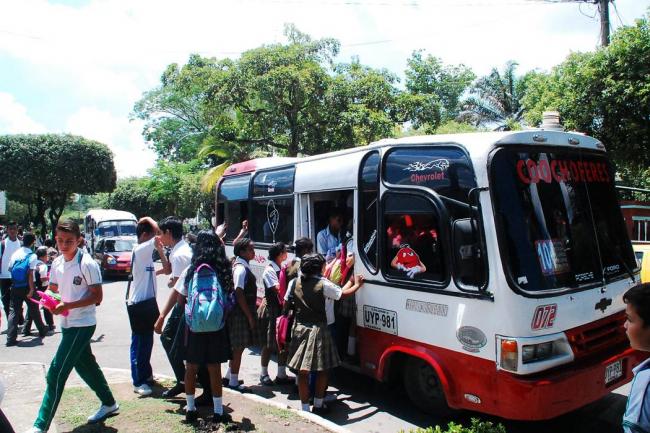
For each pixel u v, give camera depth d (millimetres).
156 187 35438
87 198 88875
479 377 4379
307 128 18531
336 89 17953
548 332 4305
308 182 6941
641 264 8367
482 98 32500
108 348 8523
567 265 4637
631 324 2281
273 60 17703
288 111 18438
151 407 5145
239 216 9242
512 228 4359
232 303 4949
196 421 4738
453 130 22219
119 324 10594
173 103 38094
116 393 5668
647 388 2115
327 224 7309
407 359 5293
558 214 4730
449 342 4633
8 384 6031
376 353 5500
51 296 4598
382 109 18562
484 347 4328
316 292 5191
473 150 4551
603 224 5176
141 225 5742
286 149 19594
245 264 6020
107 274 19094
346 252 6102
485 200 4391
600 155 5398
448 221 4684
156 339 9086
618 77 11484
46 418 4355
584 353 4535
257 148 23812
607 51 11586
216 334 4684
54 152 27328
